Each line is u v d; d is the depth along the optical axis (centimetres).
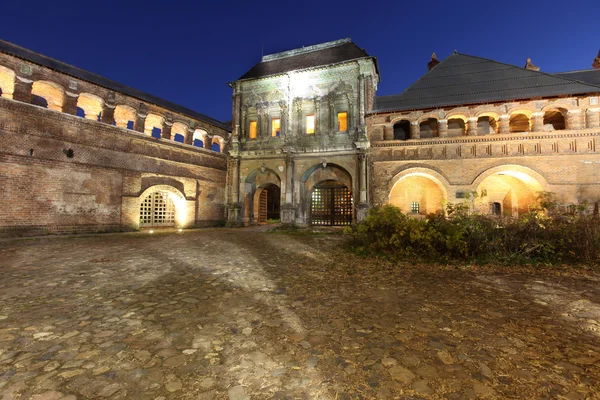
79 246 1153
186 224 2144
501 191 2009
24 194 1414
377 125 1962
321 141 2128
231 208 2319
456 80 1964
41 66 1500
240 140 2377
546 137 1642
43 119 1483
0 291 563
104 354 340
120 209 1770
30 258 891
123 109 1967
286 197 2158
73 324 421
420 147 1855
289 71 2202
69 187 1562
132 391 275
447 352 349
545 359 332
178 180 2098
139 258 914
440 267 791
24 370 305
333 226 2261
